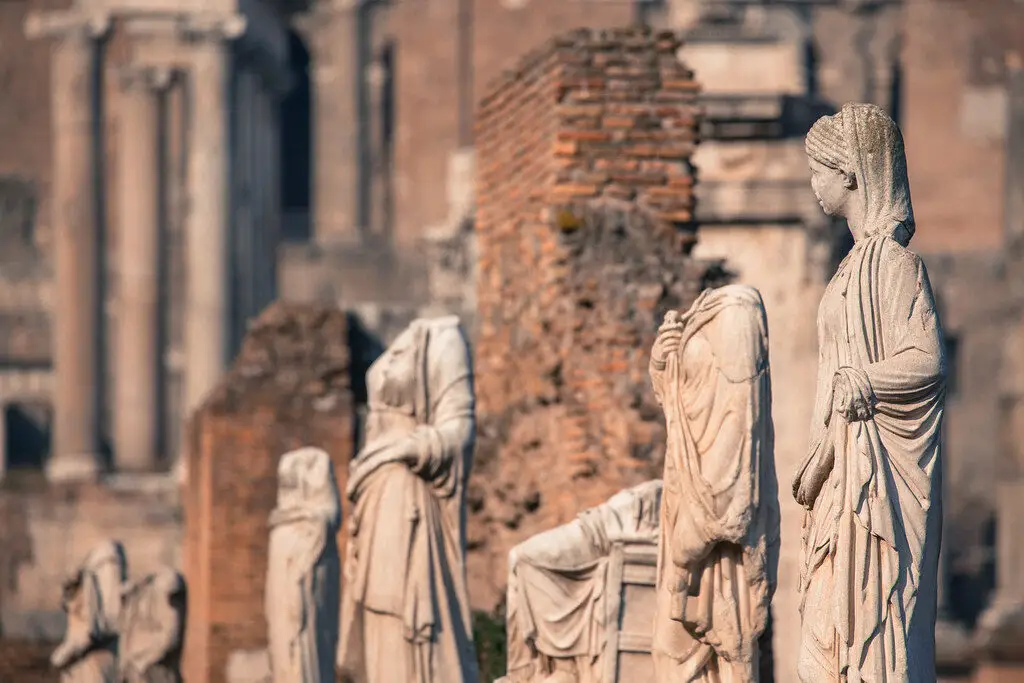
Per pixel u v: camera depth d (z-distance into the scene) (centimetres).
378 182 16488
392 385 3020
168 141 14212
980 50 16238
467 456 3014
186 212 14200
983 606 13988
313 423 5572
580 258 4050
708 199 5556
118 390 14312
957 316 14788
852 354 1969
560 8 16312
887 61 16100
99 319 14438
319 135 16388
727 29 5947
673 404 2248
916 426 1955
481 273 4850
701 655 2248
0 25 16025
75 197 14425
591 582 2838
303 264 15775
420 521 2977
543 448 4141
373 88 16488
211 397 5662
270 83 15425
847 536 1950
